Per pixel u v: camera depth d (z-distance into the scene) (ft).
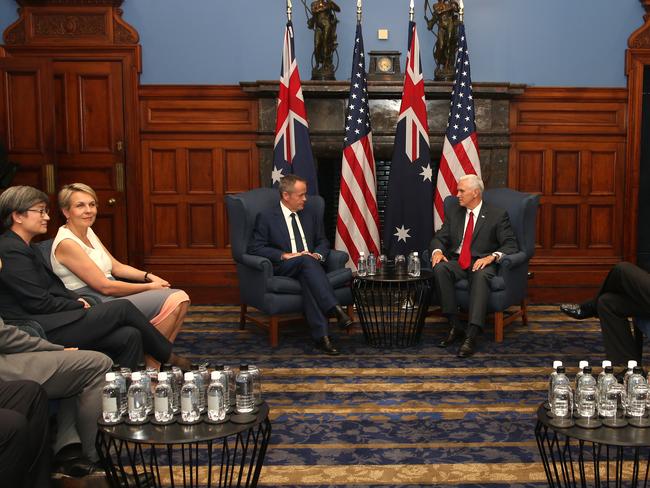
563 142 21.76
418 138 19.74
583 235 22.00
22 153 21.08
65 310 10.66
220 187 21.88
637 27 21.56
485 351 15.72
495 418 11.53
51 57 21.49
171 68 21.61
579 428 7.27
